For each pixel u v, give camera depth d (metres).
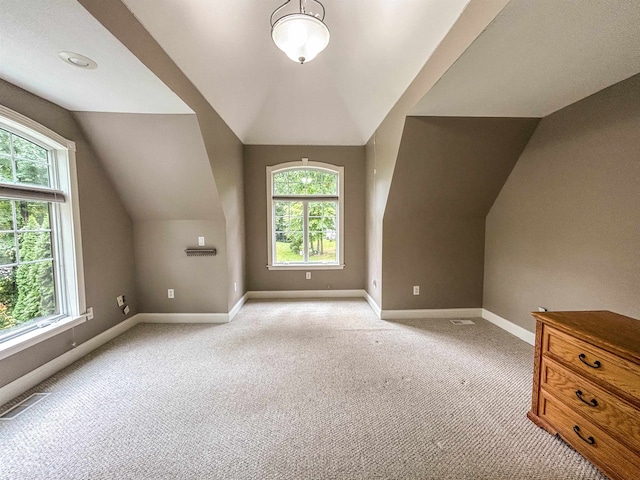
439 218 3.72
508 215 3.35
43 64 1.85
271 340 3.12
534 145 2.94
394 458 1.56
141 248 3.65
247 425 1.82
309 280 4.84
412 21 2.01
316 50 1.70
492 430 1.77
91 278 2.92
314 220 4.88
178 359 2.71
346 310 4.15
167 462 1.54
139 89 2.20
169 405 2.02
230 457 1.57
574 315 1.79
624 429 1.33
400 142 2.97
